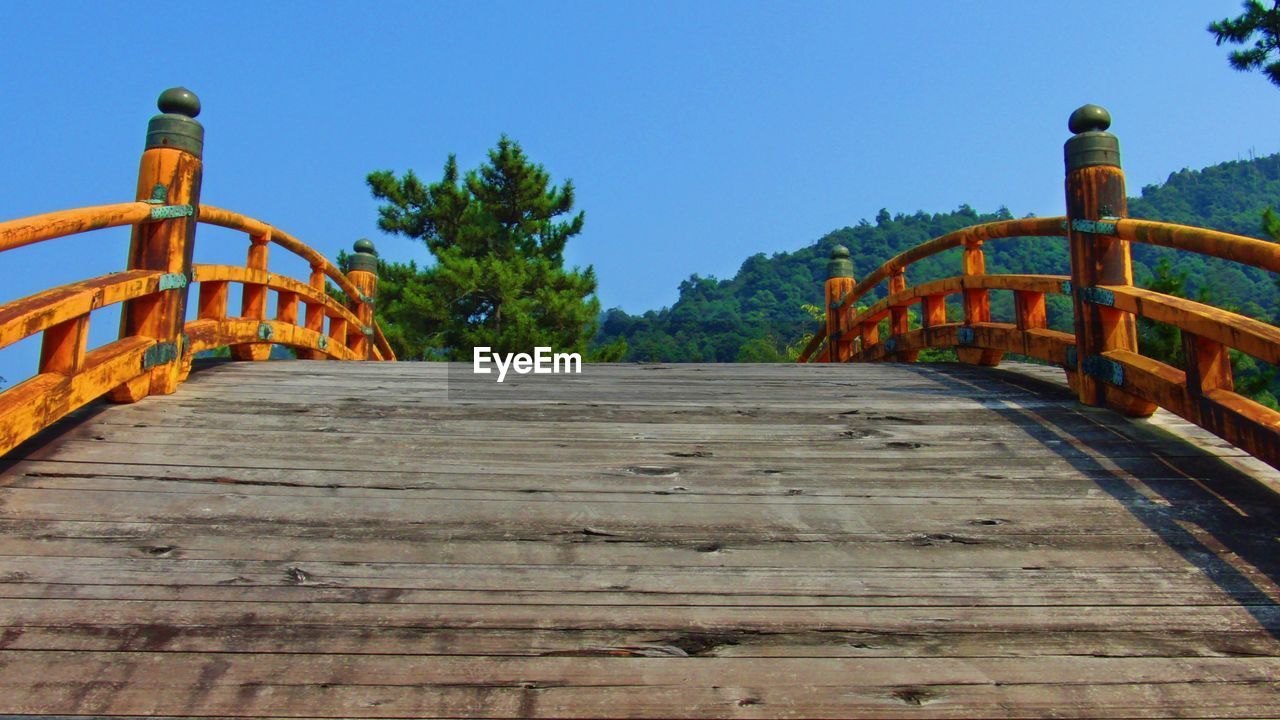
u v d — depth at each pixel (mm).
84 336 3219
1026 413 3879
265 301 5539
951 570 2428
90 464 2975
